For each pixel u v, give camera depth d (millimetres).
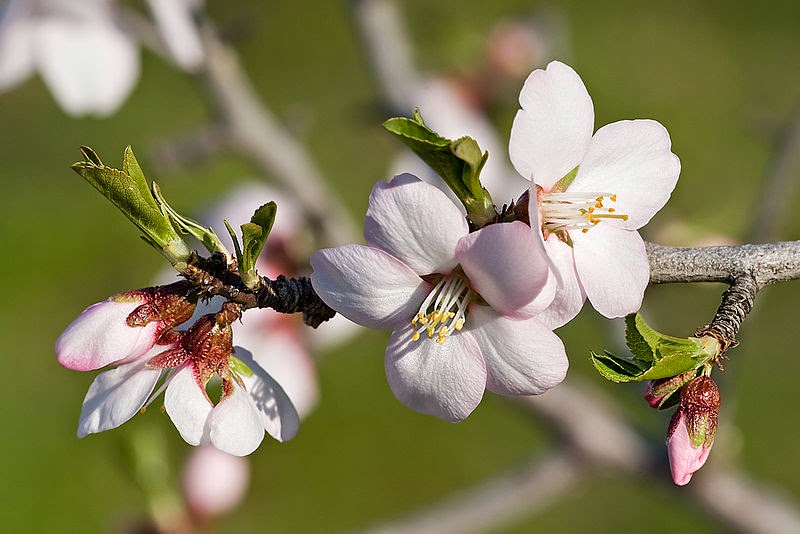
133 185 409
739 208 565
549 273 402
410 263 407
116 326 408
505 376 407
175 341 412
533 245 400
